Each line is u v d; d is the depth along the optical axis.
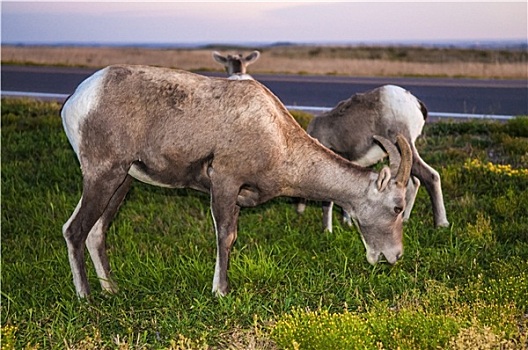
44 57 25.80
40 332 4.81
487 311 4.70
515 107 13.27
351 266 5.85
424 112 6.57
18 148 9.33
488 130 10.28
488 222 6.55
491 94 14.83
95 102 5.00
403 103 6.37
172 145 5.02
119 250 6.22
